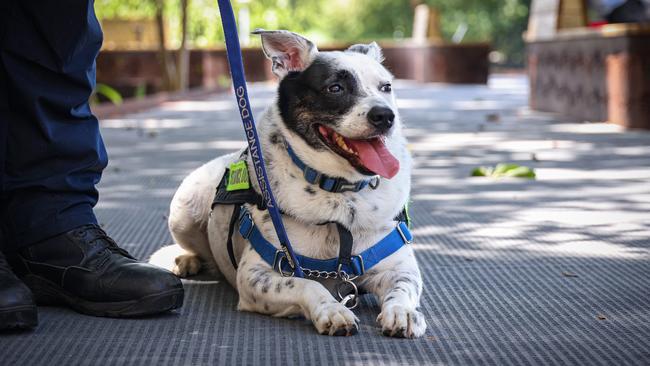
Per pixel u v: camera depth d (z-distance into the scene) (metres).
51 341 1.71
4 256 1.86
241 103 1.83
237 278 1.90
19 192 1.90
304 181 1.86
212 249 2.07
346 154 1.83
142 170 3.79
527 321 1.84
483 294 2.01
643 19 6.30
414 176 3.63
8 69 1.85
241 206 1.93
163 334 1.75
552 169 3.79
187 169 3.82
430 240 2.49
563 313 1.88
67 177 1.91
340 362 1.63
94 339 1.73
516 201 3.02
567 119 6.29
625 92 5.39
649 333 1.77
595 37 5.81
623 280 2.10
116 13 11.77
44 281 1.90
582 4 6.54
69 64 1.88
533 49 7.25
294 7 20.48
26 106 1.86
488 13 22.09
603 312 1.89
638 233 2.55
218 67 12.16
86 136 1.93
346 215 1.84
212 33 12.66
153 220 2.72
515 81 13.81
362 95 1.87
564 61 6.50
